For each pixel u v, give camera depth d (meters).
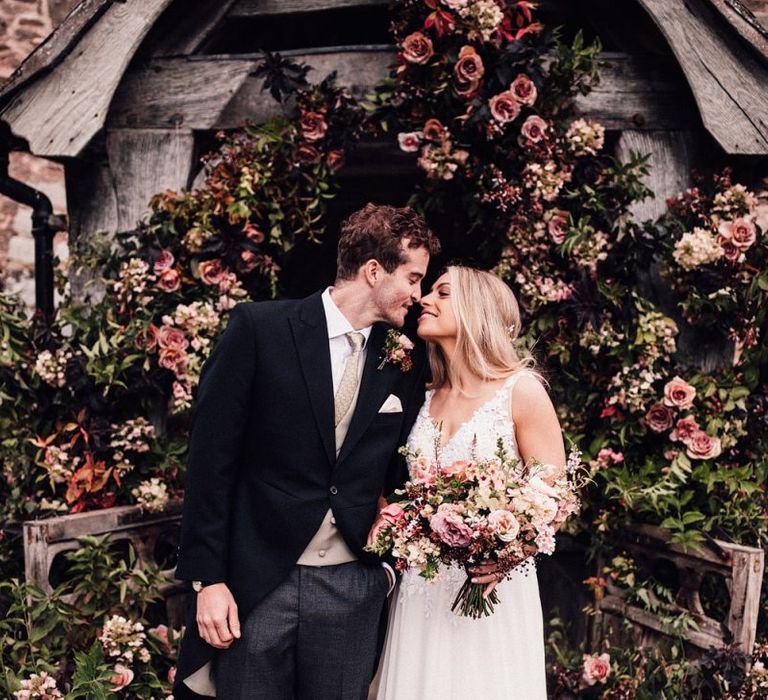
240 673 2.33
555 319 3.31
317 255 4.91
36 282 4.04
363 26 4.59
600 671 3.15
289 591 2.37
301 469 2.39
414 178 4.67
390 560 2.53
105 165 3.56
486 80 3.22
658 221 3.31
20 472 3.27
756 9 4.98
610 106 3.40
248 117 3.48
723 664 2.80
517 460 2.30
